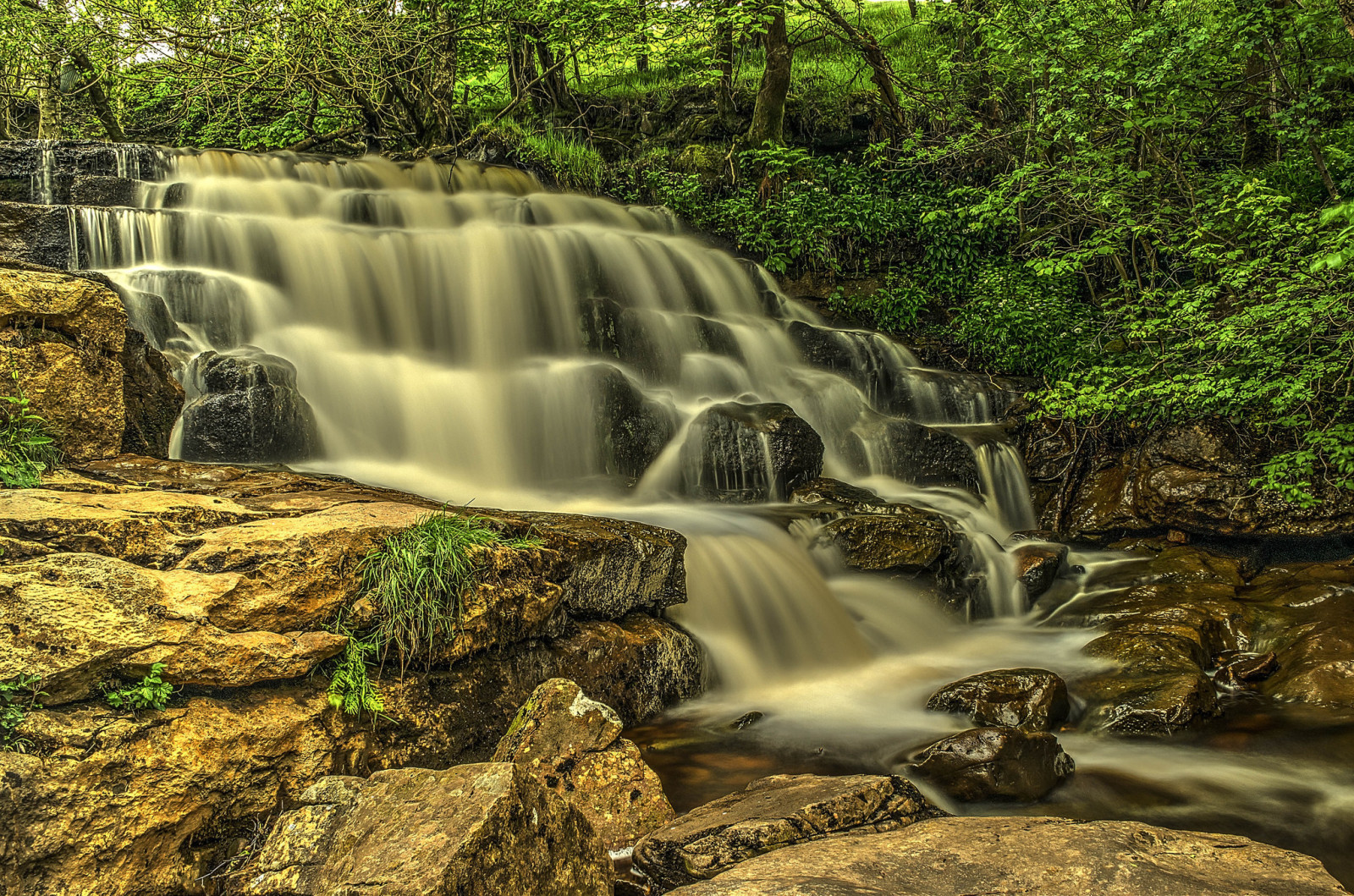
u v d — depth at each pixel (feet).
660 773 18.61
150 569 15.06
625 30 61.62
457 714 17.56
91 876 12.51
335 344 34.71
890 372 45.96
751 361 43.78
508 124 61.77
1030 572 32.58
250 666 14.93
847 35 65.51
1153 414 39.17
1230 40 41.78
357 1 52.08
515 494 32.22
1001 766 17.87
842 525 29.30
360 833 12.48
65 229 32.48
